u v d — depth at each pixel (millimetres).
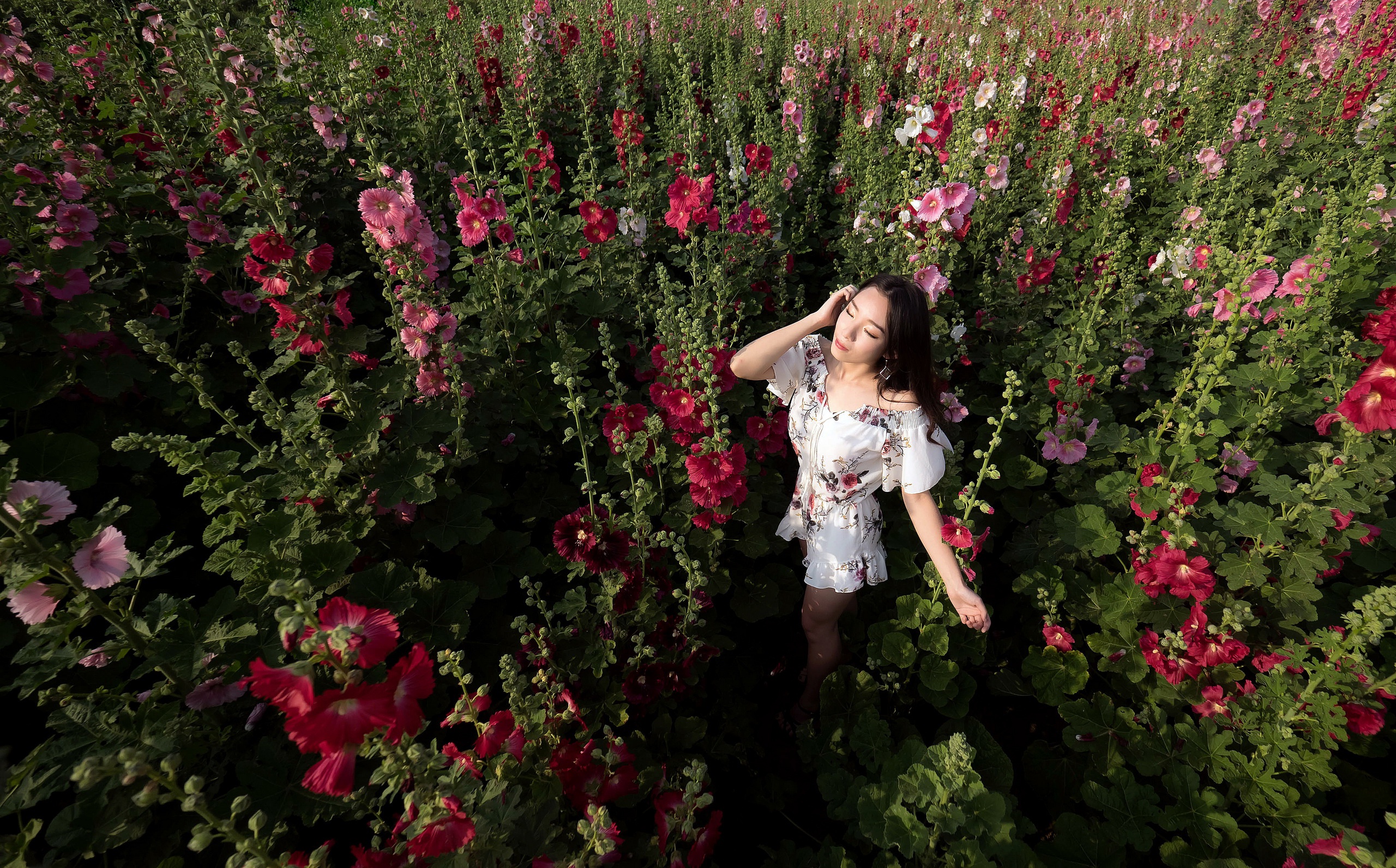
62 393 2764
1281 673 2080
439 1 9664
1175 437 2797
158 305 3178
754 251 4180
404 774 1160
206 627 1743
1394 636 2430
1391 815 1184
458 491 2520
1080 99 7188
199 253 3312
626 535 2264
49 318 2785
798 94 7520
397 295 2527
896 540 3025
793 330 2324
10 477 1367
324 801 1716
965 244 4973
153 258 3449
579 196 5129
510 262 3191
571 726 2119
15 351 2613
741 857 2418
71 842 1461
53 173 3045
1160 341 4094
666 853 1777
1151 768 2154
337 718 985
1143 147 6973
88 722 1551
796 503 2611
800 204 5984
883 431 2199
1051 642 2512
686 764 2268
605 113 7828
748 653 2934
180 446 1810
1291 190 4219
